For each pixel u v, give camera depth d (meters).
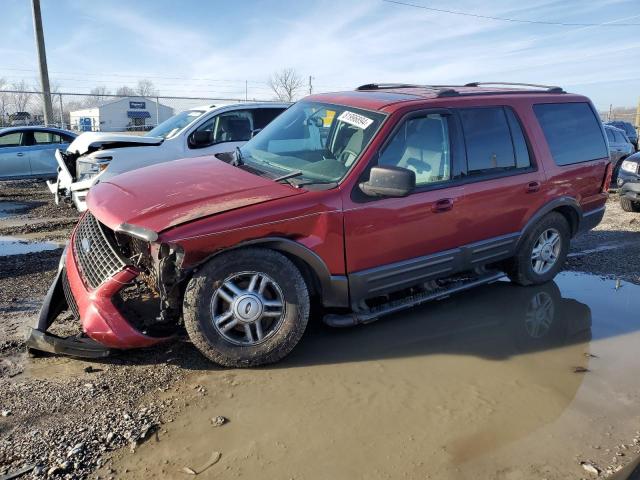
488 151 4.81
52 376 3.65
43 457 2.84
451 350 4.21
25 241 7.50
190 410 3.31
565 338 4.50
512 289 5.60
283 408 3.37
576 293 5.58
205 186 3.94
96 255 3.70
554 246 5.60
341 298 4.08
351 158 4.12
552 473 2.87
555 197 5.31
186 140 8.25
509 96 5.12
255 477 2.77
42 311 3.95
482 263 4.93
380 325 4.62
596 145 5.79
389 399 3.51
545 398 3.59
